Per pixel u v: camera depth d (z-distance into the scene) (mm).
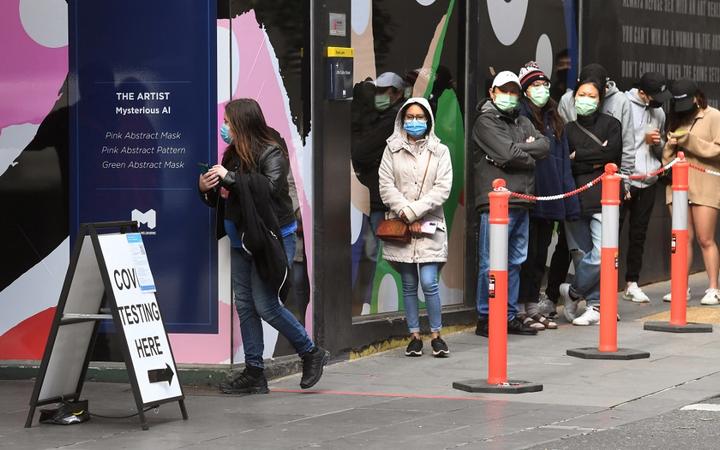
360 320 29922
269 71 26766
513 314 32344
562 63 37562
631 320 35062
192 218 26250
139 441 21266
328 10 28109
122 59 26359
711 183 37094
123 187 26500
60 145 26750
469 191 33344
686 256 33188
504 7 34438
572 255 34188
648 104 36719
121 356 26672
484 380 26078
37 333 27172
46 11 26578
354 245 29828
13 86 26812
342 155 28766
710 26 44781
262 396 25266
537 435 21266
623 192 34594
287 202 24891
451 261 33125
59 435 21891
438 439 21000
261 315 24719
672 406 23828
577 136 33438
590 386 25891
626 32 40125
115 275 22141
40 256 27000
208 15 26016
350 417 22984
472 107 33281
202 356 26359
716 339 31875
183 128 26203
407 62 31188
